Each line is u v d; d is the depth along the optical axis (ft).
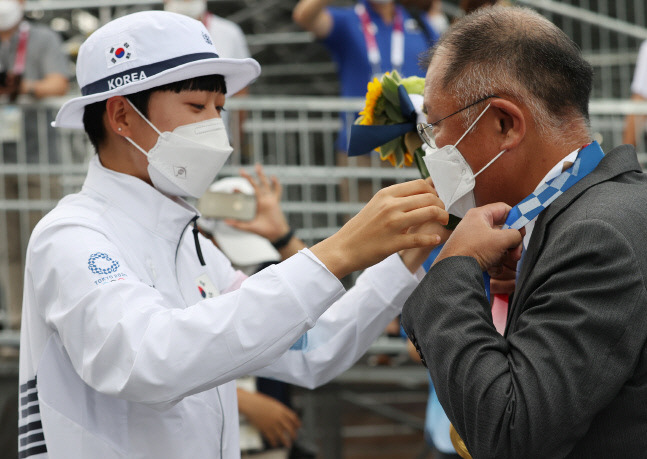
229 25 35.83
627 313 10.90
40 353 13.53
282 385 26.71
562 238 11.44
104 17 44.27
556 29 12.53
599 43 53.78
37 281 13.21
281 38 54.19
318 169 33.99
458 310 11.69
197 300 14.51
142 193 14.05
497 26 12.53
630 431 11.20
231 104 33.83
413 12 35.81
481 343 11.43
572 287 11.14
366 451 61.57
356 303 15.65
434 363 11.64
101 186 14.11
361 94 34.58
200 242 15.84
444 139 12.82
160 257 14.03
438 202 12.26
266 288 12.07
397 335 32.30
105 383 12.32
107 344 12.18
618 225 11.27
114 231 13.73
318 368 15.72
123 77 13.61
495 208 12.62
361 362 34.55
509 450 10.92
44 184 34.22
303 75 59.72
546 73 12.26
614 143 35.94
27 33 35.12
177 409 13.51
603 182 12.15
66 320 12.62
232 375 12.06
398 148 15.97
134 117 13.97
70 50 42.34
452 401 11.40
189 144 13.89
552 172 12.30
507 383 11.05
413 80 15.76
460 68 12.56
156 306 12.42
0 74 34.01
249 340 11.89
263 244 25.27
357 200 34.24
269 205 24.89
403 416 53.31
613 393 10.91
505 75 12.33
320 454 39.22
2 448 34.96
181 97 13.84
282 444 25.76
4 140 33.99
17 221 34.14
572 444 11.05
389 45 34.65
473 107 12.49
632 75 50.90
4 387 34.81
